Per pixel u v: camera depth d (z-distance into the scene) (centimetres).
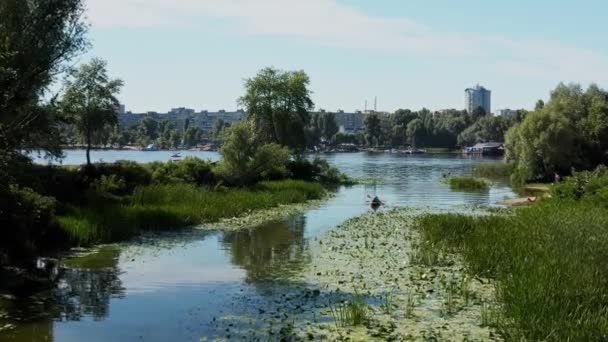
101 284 2016
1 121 2480
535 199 5181
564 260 1928
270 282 2050
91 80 5609
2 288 1880
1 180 2344
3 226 2280
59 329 1510
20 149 3075
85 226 2800
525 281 1666
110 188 4141
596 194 4184
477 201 5403
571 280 1677
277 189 5388
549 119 8250
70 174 4094
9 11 3025
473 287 1900
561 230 2550
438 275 2103
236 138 5328
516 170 8644
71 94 4244
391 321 1550
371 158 16800
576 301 1530
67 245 2684
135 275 2164
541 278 1684
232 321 1576
